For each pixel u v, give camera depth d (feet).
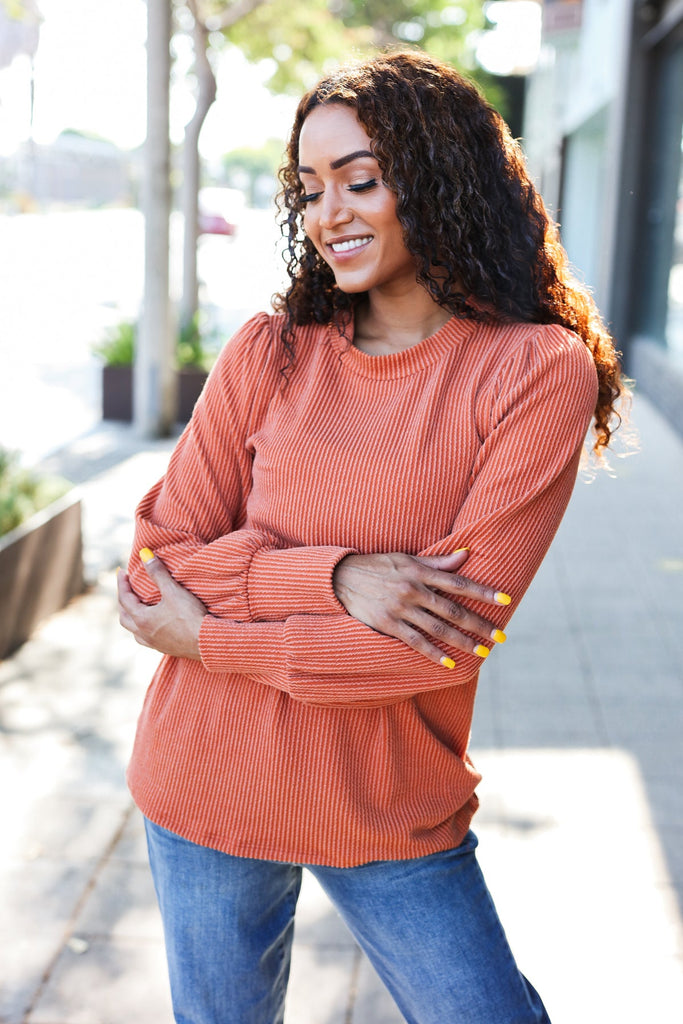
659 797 11.30
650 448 29.48
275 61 42.45
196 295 37.47
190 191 36.94
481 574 5.08
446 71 5.51
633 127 39.04
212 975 5.66
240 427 5.81
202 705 5.56
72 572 17.02
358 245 5.46
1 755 12.05
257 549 5.41
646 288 39.14
